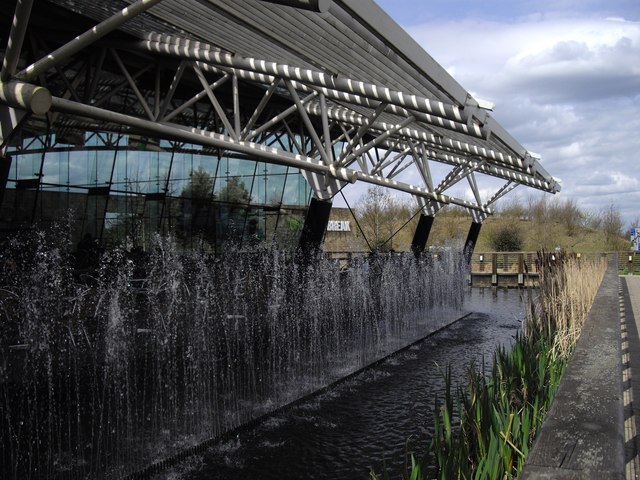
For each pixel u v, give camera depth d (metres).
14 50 6.07
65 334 8.93
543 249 13.58
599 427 1.60
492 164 18.81
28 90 6.10
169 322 10.86
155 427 6.86
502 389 4.09
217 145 9.91
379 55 7.78
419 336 14.53
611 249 49.28
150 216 15.11
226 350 10.20
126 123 8.53
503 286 32.66
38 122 12.01
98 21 9.37
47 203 12.43
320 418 7.86
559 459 1.40
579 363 2.39
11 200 11.63
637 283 20.59
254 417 7.54
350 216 43.69
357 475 6.04
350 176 10.75
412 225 48.69
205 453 6.54
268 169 18.94
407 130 13.78
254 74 10.04
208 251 17.00
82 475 5.54
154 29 9.10
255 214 18.66
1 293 9.97
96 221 13.70
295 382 9.32
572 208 57.75
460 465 2.78
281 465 6.26
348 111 13.50
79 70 11.52
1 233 11.50
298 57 8.66
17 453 5.87
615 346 2.73
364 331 14.34
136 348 9.12
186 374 8.71
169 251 15.67
